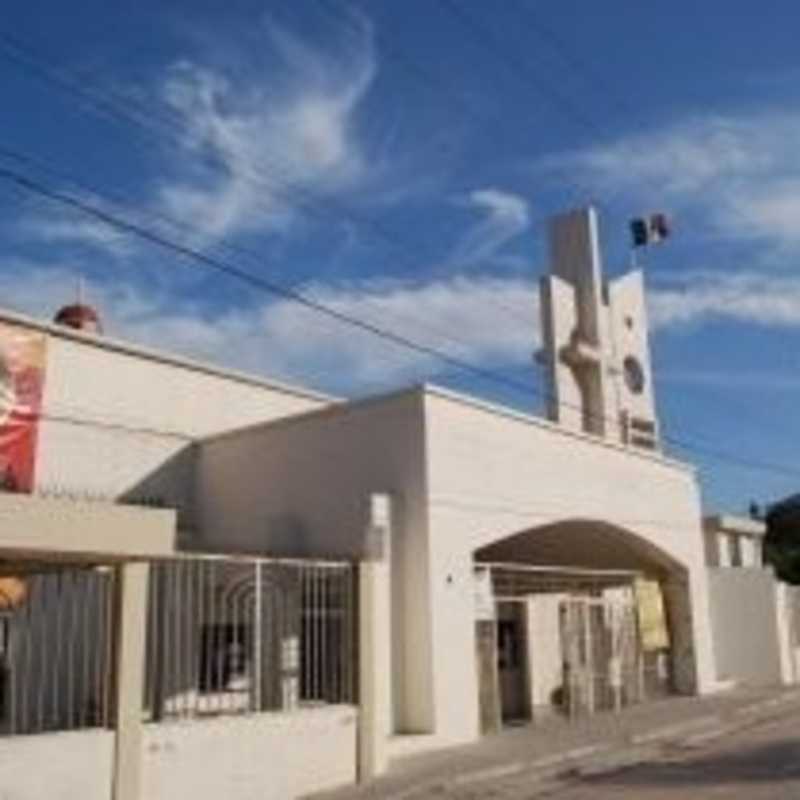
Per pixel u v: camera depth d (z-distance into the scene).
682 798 14.79
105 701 13.67
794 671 35.62
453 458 21.33
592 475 26.16
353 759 16.81
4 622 14.98
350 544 21.16
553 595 27.52
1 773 12.39
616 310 36.41
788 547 65.25
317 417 22.16
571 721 24.06
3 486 20.59
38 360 21.58
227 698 16.84
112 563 13.79
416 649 20.19
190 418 24.06
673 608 30.61
